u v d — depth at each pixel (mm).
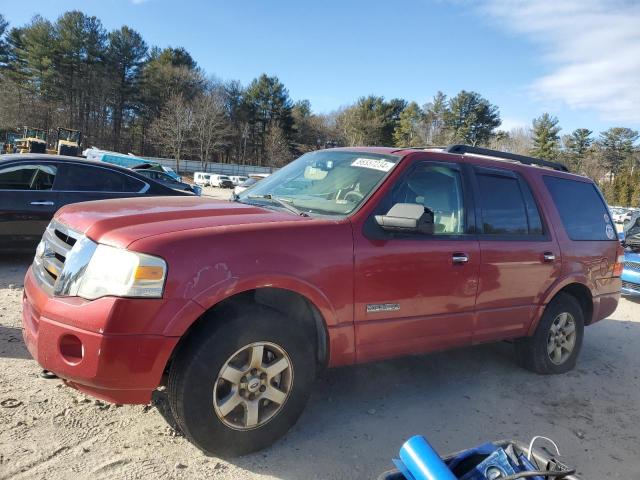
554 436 3789
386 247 3434
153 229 2820
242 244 2896
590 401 4480
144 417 3354
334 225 3289
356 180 3748
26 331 2990
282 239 3041
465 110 80625
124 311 2566
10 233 6871
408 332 3639
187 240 2752
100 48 72125
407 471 2182
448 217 3926
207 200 3832
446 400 4191
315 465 3051
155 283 2619
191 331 2852
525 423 3938
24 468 2732
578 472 3346
